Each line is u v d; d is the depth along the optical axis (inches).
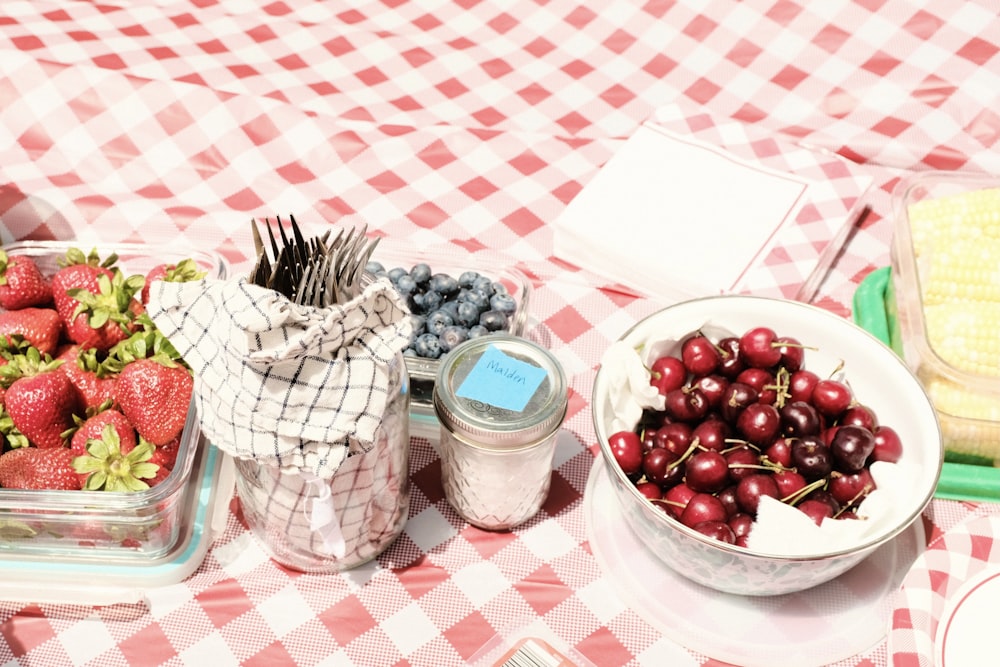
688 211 58.5
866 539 36.9
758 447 41.6
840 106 69.6
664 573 43.7
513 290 50.1
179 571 43.1
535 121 70.2
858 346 43.3
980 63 69.9
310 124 66.9
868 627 41.6
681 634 41.3
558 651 39.8
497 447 38.9
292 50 75.2
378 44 76.4
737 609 42.2
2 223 60.9
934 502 46.5
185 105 67.1
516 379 40.0
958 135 66.9
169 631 41.8
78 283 47.3
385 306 35.1
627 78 73.7
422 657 41.1
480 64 75.0
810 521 37.2
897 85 69.7
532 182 65.1
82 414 44.8
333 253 33.6
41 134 66.6
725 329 45.2
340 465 35.5
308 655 41.1
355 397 34.3
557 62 75.3
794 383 43.6
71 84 67.3
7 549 42.6
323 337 33.0
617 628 41.9
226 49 74.7
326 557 42.4
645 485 41.6
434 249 56.0
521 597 43.2
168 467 42.5
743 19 75.2
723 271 55.0
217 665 40.7
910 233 51.8
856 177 63.0
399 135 67.1
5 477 41.1
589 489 47.0
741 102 70.8
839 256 59.9
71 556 42.9
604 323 55.6
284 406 34.0
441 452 43.4
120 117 66.9
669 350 44.9
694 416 42.3
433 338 46.3
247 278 34.0
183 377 42.4
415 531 45.7
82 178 65.0
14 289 47.1
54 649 41.1
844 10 73.8
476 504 43.5
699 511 38.9
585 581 43.7
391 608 42.8
